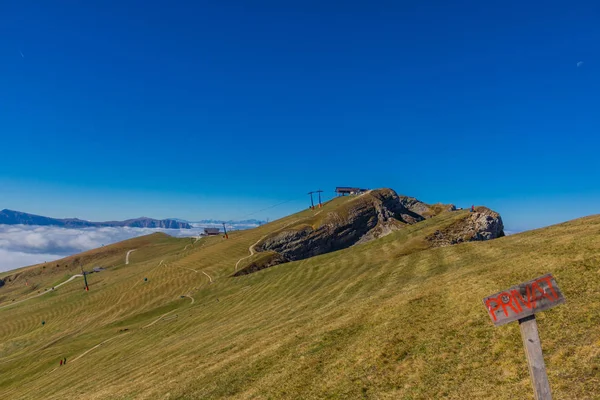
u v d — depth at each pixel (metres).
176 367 37.19
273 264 150.38
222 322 64.25
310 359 26.25
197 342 49.81
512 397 14.74
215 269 156.12
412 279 45.78
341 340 27.95
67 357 85.19
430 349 21.58
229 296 92.44
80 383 51.66
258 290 84.44
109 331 105.44
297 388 22.59
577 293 21.19
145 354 56.78
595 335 16.61
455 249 55.19
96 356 73.25
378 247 91.00
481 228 93.12
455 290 29.88
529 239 45.91
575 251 28.09
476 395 15.98
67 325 143.50
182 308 107.25
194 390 27.78
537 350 9.77
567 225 46.69
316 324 35.56
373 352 23.69
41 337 136.25
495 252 45.47
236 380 27.11
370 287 49.50
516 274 28.05
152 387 32.66
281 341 33.09
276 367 27.02
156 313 111.88
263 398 22.78
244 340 39.47
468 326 22.58
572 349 16.31
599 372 14.20
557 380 14.79
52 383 62.69
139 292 154.12
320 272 81.00
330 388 21.28
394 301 33.34
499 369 17.25
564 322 18.70
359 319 31.42
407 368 20.48
